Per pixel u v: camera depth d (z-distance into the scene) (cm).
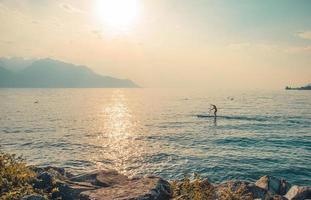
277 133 6350
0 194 985
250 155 4253
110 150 4600
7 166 1130
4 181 1040
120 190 1175
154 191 1166
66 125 7919
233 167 3622
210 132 6512
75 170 3497
